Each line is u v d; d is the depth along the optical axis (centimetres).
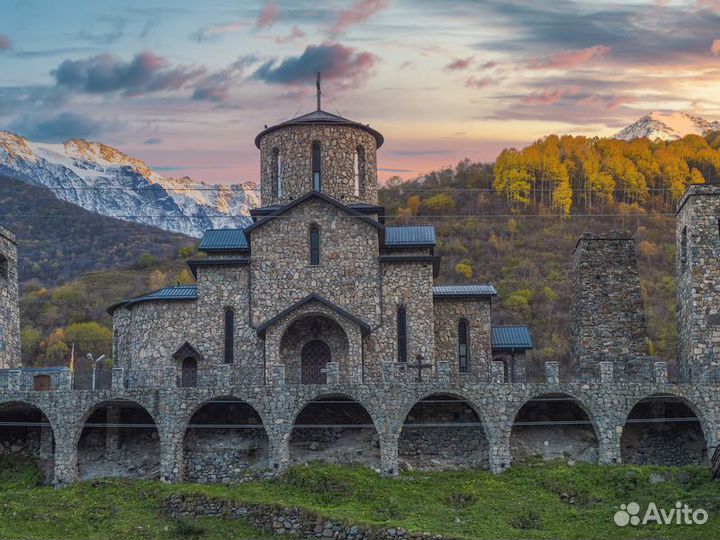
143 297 6781
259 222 6688
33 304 12538
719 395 5928
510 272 12712
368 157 7225
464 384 5956
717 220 6444
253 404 5922
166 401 5956
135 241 16738
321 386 5925
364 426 6056
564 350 10394
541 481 5681
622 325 6819
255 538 5244
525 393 5944
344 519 5212
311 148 7062
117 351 6988
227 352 6631
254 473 5847
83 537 5231
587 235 6950
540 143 16038
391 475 5819
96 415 6297
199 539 5244
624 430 6291
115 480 5878
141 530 5316
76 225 17162
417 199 15525
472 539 4941
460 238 14025
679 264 6788
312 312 6406
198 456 6022
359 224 6700
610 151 15725
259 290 6644
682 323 6694
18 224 16912
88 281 13712
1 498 5675
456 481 5769
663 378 5984
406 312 6600
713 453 5781
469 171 16800
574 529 5172
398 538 5031
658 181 15250
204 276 6725
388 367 6016
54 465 6022
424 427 6159
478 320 6869
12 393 6009
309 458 6000
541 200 15025
